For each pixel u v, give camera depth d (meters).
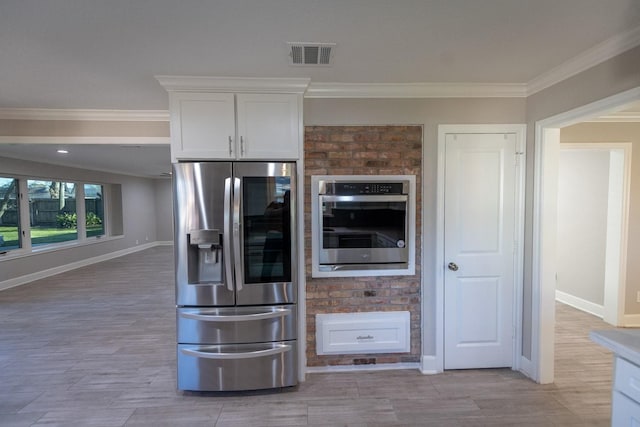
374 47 1.88
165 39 1.74
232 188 2.25
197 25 1.61
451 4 1.45
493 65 2.14
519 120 2.57
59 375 2.66
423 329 2.64
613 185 3.65
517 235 2.60
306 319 2.62
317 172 2.57
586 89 2.03
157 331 3.58
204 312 2.30
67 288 5.38
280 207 2.32
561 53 1.96
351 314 2.64
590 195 4.00
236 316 2.28
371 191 2.56
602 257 3.86
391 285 2.65
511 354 2.66
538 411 2.16
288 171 2.31
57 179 6.53
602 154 3.86
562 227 4.38
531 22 1.61
